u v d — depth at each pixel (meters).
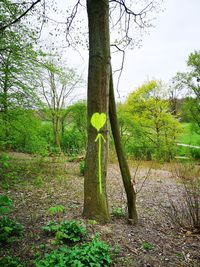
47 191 6.25
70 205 5.02
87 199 3.96
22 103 8.09
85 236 3.30
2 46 7.01
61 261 2.46
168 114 18.33
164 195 6.87
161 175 10.38
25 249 2.99
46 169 9.35
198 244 3.57
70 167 10.39
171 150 16.77
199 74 19.12
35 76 8.17
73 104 16.66
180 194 6.95
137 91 18.95
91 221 3.72
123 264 2.84
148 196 6.73
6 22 6.31
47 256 2.59
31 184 6.91
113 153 13.97
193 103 19.30
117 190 7.14
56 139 16.19
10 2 6.18
